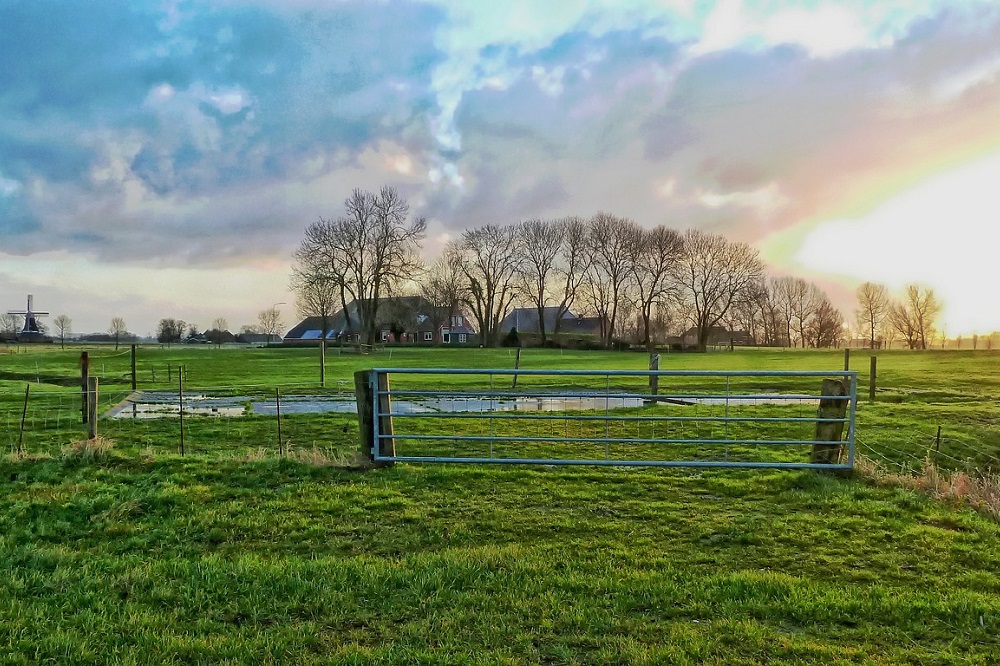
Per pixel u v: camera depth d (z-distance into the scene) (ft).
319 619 14.25
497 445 38.91
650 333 290.97
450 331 338.34
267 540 19.76
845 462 29.45
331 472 27.27
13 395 66.95
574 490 25.08
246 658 12.51
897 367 136.56
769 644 13.02
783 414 56.49
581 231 290.15
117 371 116.98
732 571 17.11
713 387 86.79
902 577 16.83
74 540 20.06
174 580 16.22
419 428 44.75
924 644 13.23
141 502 22.85
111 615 14.38
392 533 20.26
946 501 23.95
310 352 205.87
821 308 333.21
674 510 22.61
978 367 134.10
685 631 13.53
